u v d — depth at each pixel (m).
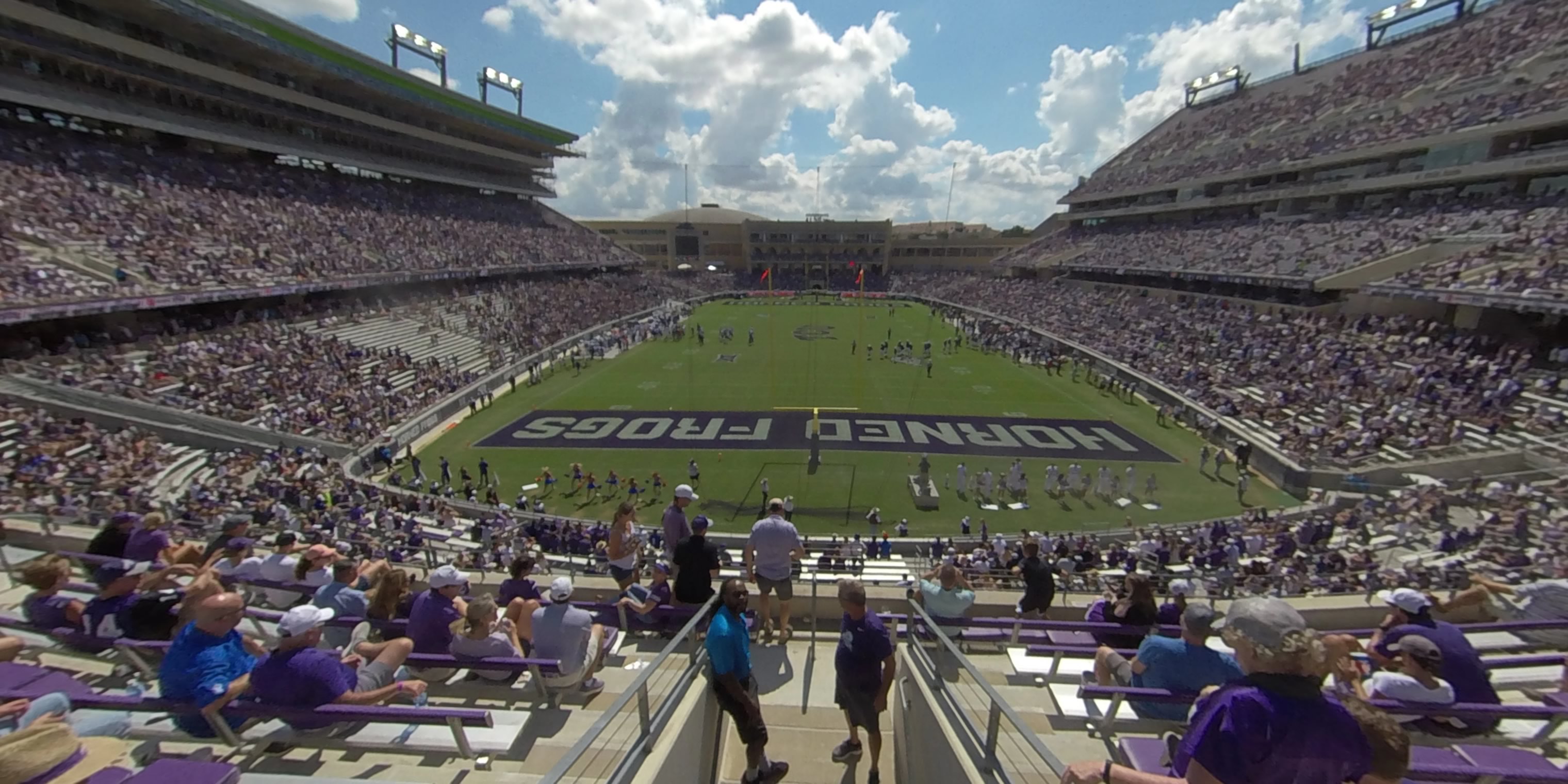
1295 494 25.17
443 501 22.09
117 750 3.91
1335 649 5.12
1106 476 25.34
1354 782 2.96
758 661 7.39
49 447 19.19
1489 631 7.10
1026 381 44.31
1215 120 67.62
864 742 6.25
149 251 30.59
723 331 61.94
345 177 54.75
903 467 28.45
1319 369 32.03
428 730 4.98
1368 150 42.41
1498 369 25.91
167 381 25.56
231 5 39.34
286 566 7.65
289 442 24.88
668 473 27.69
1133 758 4.32
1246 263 45.72
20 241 26.20
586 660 5.61
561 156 86.25
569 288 69.19
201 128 40.34
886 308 87.06
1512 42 41.38
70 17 33.97
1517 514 16.73
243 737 4.67
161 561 7.50
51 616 6.06
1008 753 4.67
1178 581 7.16
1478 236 32.66
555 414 36.28
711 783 5.64
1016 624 6.89
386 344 39.16
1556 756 4.80
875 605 8.91
